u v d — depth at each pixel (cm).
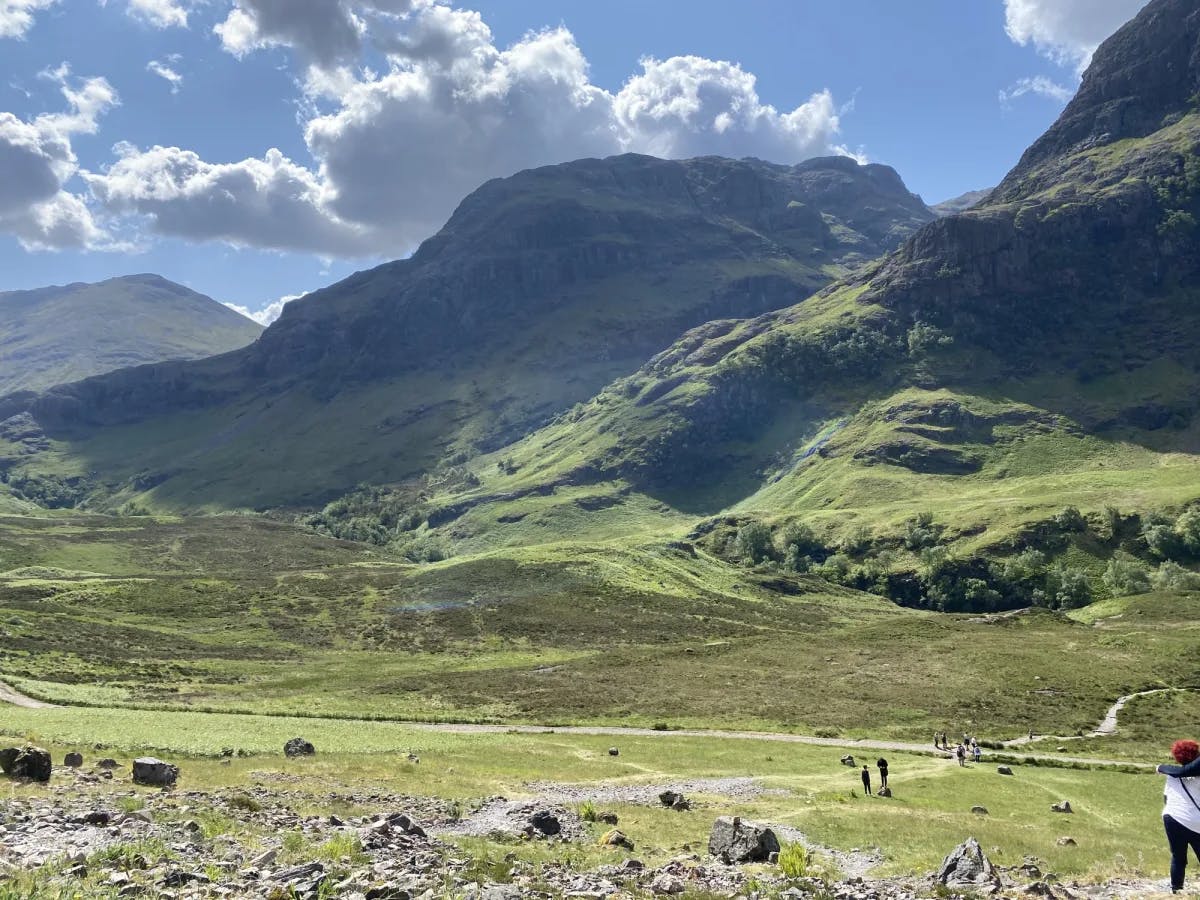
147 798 2714
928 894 1758
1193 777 1380
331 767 4469
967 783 5297
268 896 1353
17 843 1666
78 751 4334
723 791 4794
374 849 1909
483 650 13300
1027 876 2352
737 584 19838
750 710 8744
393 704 9131
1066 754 6894
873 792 4841
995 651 11519
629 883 1781
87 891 1248
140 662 11338
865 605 19650
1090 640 12281
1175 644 11375
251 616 15812
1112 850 3059
